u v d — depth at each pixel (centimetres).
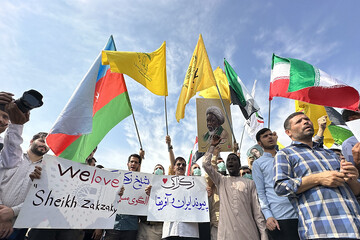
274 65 365
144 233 367
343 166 178
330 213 173
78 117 325
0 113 204
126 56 396
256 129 573
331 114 450
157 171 498
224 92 528
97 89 410
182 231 322
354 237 160
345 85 294
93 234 398
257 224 301
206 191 352
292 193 192
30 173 270
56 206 261
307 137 228
